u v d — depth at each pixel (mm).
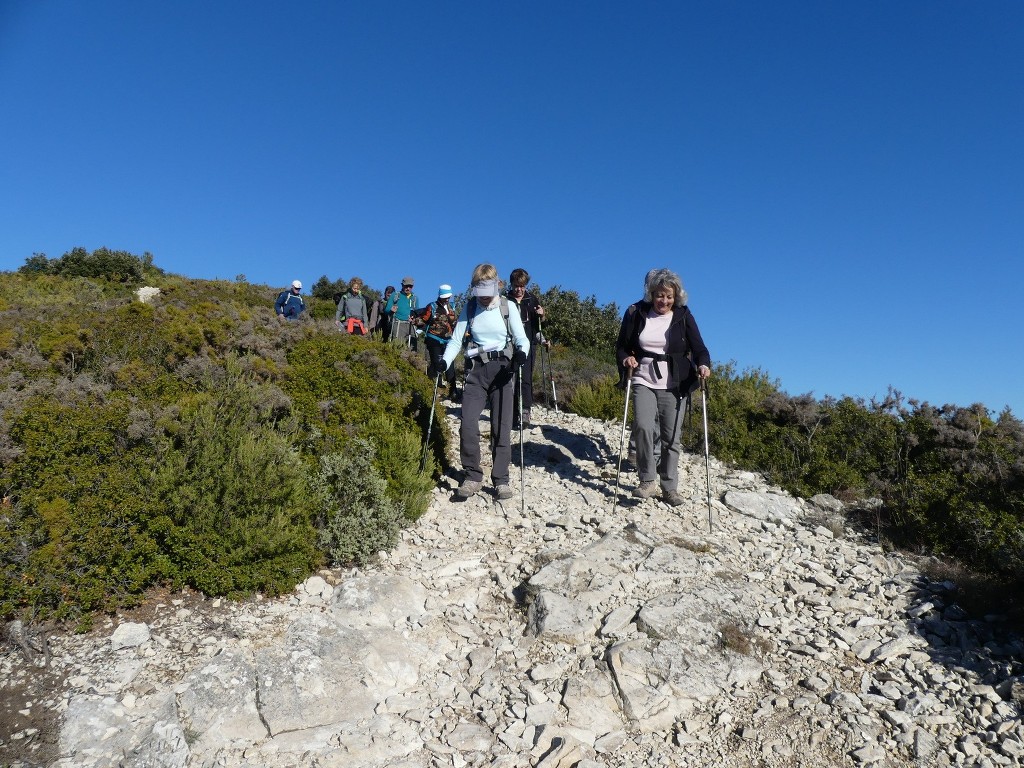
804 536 6871
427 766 3754
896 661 4637
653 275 7086
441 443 8188
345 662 4395
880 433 8641
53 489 4812
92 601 4586
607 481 8148
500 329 7160
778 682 4445
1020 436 7754
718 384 10672
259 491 5336
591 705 4199
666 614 4969
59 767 3432
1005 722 3896
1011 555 5488
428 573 5719
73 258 30594
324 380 7488
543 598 5164
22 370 6641
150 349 7285
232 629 4648
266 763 3652
